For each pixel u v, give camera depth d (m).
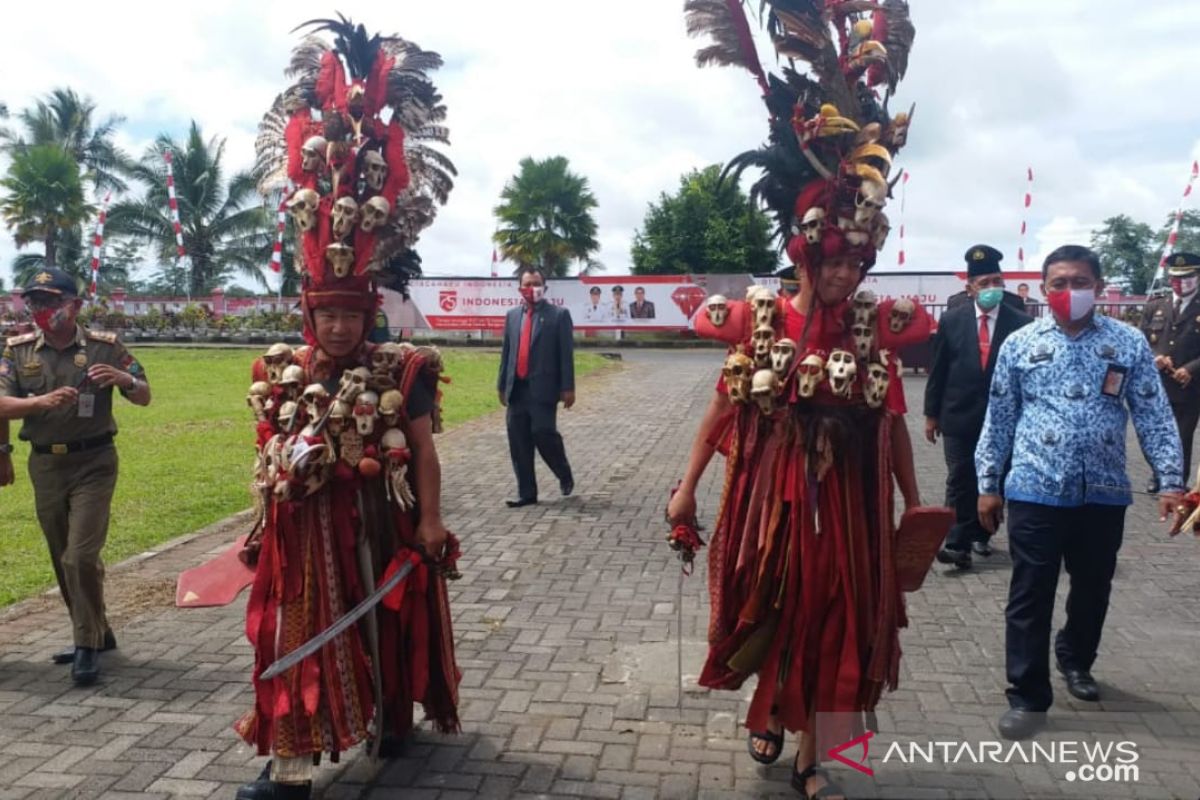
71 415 4.54
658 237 31.88
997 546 6.79
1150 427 3.86
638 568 6.33
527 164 35.72
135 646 4.98
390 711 3.54
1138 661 4.68
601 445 11.75
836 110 3.10
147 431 13.02
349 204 3.20
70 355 4.65
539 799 3.43
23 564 6.55
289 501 3.28
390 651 3.46
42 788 3.52
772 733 3.56
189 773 3.63
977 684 4.43
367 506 3.37
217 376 21.23
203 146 44.81
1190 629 5.13
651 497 8.62
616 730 3.96
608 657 4.75
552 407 8.20
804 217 3.11
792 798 3.41
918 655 4.77
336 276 3.25
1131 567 6.27
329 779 3.57
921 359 19.25
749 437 3.26
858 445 3.18
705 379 20.38
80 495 4.56
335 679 3.26
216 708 4.21
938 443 11.93
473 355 25.91
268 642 3.30
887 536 3.13
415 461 3.44
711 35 3.30
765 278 29.11
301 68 3.47
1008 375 4.05
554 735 3.92
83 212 40.53
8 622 5.39
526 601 5.66
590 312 29.70
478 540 7.09
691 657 4.73
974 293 6.07
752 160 3.33
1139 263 48.75
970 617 5.32
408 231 3.37
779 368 3.08
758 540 3.19
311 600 3.29
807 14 3.15
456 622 5.29
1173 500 3.78
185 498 8.72
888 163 3.10
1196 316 8.41
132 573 6.35
